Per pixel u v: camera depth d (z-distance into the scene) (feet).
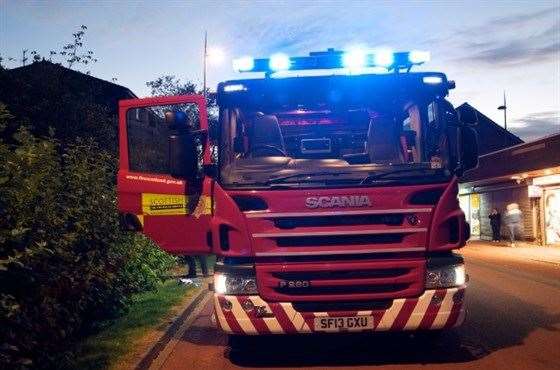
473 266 52.49
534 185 81.00
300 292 18.72
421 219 18.65
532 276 43.96
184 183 21.44
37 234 19.77
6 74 62.13
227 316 18.89
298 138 21.21
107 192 29.94
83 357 20.56
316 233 18.60
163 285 39.73
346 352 21.44
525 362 19.51
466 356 20.42
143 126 21.62
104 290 26.78
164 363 20.85
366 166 19.45
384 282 18.51
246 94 21.12
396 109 21.45
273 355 21.53
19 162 19.93
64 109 66.59
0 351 15.99
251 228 18.80
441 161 19.40
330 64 21.61
